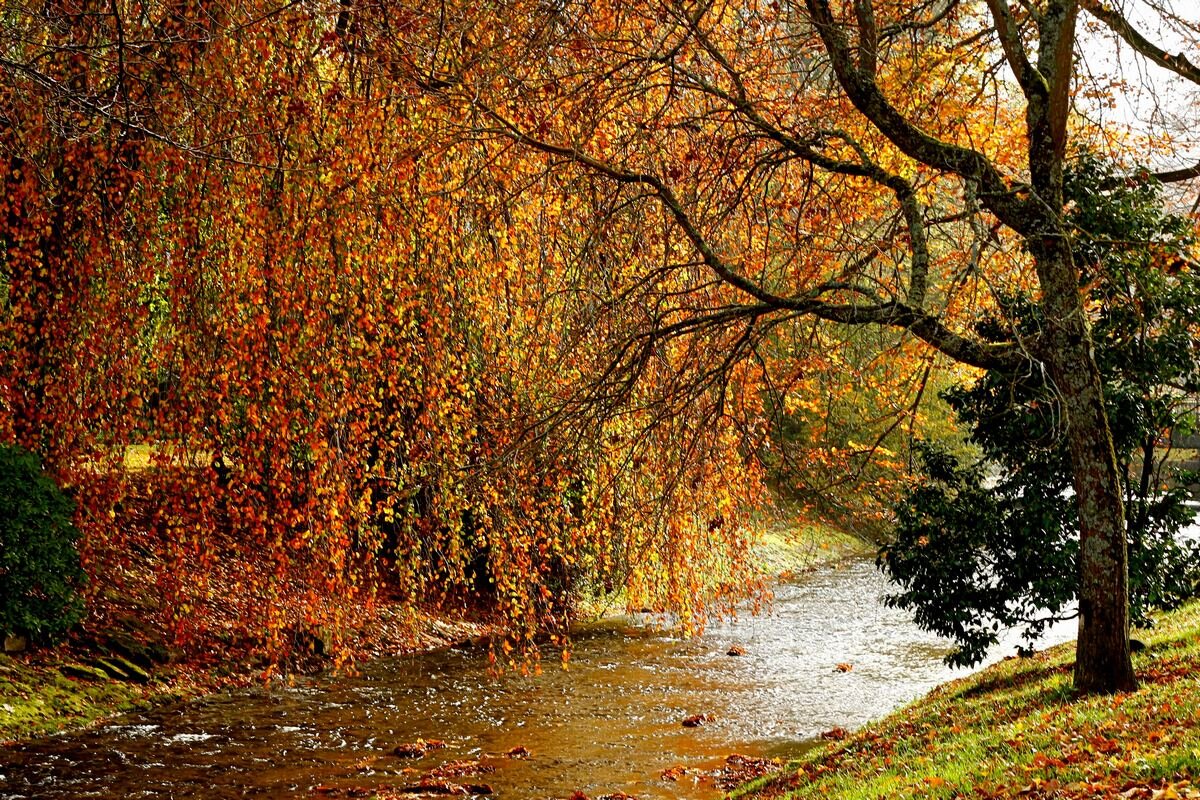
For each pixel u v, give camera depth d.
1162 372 11.04
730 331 12.06
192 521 11.49
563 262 11.54
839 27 9.77
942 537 11.81
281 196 9.95
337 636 13.41
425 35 10.59
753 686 16.05
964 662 11.87
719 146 10.91
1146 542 11.22
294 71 10.35
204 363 10.06
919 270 9.55
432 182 10.76
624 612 21.67
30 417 10.81
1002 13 9.71
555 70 10.91
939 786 7.12
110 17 9.80
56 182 10.56
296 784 10.78
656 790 10.67
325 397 10.22
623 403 10.52
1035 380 10.68
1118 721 7.70
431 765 11.59
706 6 9.73
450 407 11.02
